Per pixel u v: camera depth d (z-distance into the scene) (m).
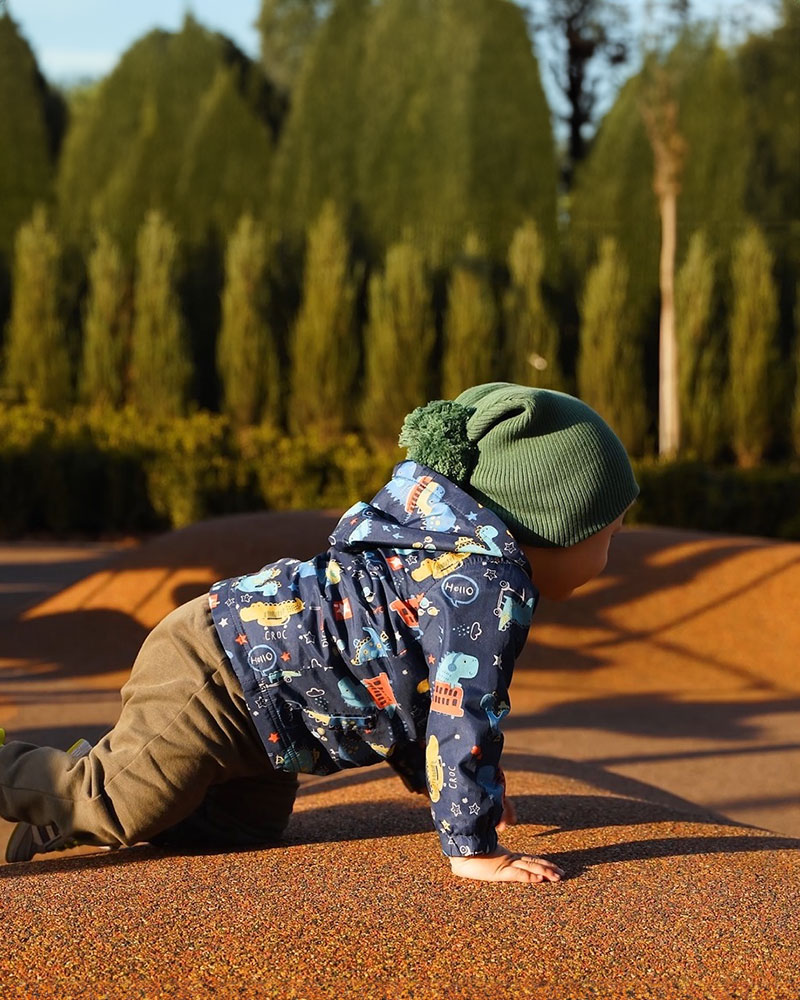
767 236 14.05
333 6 15.54
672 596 6.18
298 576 2.16
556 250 14.46
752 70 14.73
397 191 15.07
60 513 12.57
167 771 2.12
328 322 13.88
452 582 2.05
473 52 14.87
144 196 15.69
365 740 2.15
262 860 2.10
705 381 13.22
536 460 2.14
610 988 1.48
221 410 14.90
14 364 14.64
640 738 4.62
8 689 5.01
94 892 1.81
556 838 2.31
